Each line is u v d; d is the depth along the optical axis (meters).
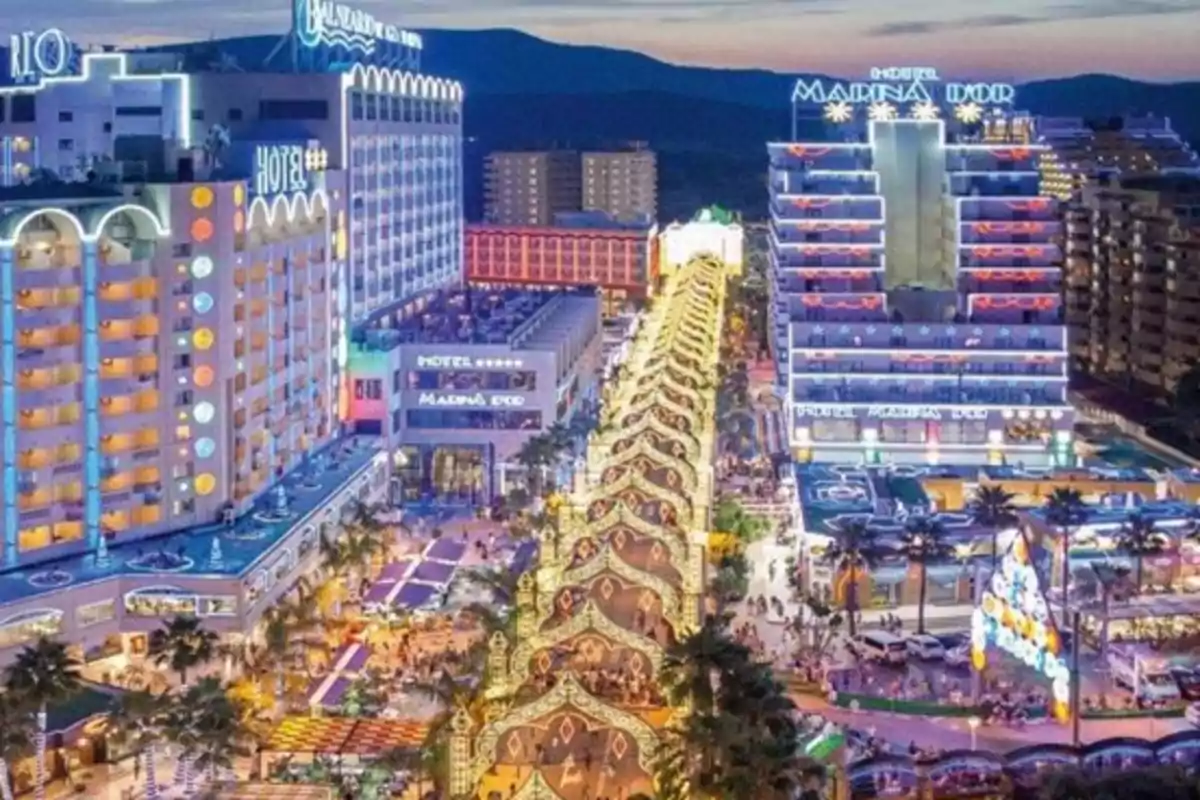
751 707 106.38
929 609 165.00
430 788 113.88
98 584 144.25
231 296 168.25
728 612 154.88
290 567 162.25
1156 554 162.62
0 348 149.25
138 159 171.50
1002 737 128.00
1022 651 132.88
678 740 105.88
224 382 166.62
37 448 152.88
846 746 118.62
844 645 151.62
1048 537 164.00
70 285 155.12
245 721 120.94
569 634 126.94
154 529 162.12
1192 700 134.88
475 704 118.38
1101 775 108.19
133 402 160.25
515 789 96.06
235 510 167.50
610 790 104.81
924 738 127.81
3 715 110.31
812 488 187.50
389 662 144.88
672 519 167.75
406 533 192.25
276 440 184.50
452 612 155.25
